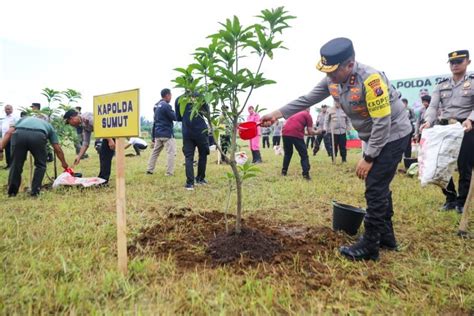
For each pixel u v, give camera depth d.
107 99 2.46
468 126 3.51
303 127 6.94
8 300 2.11
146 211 4.27
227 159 2.92
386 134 2.57
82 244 3.09
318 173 7.88
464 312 2.10
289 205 4.75
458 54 4.32
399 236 3.45
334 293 2.29
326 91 3.13
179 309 2.05
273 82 2.54
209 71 2.49
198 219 3.73
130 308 2.07
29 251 2.82
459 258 2.91
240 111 2.73
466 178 4.20
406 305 2.13
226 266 2.64
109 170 6.42
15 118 9.81
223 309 2.02
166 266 2.62
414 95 12.83
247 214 4.25
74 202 4.80
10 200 5.09
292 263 2.73
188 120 5.77
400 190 5.55
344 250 2.92
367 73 2.58
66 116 6.14
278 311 2.09
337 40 2.64
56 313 1.99
